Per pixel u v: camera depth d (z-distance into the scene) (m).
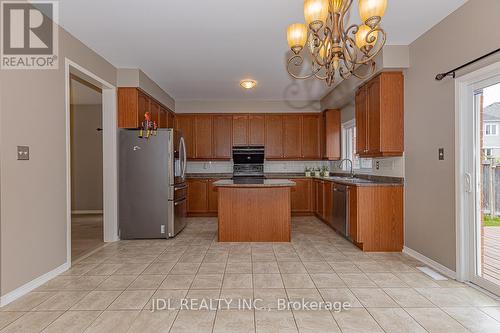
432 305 2.39
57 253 3.08
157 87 5.49
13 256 2.51
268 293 2.61
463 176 2.85
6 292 2.44
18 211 2.57
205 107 6.82
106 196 4.47
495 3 2.42
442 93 3.08
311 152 6.86
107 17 2.99
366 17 1.88
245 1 2.71
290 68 4.57
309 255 3.72
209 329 2.05
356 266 3.31
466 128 2.83
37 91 2.81
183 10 2.86
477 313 2.26
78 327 2.08
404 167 3.83
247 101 6.84
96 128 7.30
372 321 2.15
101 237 4.76
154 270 3.20
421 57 3.43
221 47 3.76
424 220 3.42
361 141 4.48
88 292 2.64
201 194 6.63
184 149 5.25
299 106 6.86
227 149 6.84
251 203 4.39
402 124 3.83
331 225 5.24
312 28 2.00
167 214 4.58
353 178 5.39
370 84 4.14
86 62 3.69
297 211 6.62
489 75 2.55
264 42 3.62
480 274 2.75
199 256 3.69
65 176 3.23
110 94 4.43
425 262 3.40
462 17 2.79
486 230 2.70
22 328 2.07
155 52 3.93
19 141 2.58
